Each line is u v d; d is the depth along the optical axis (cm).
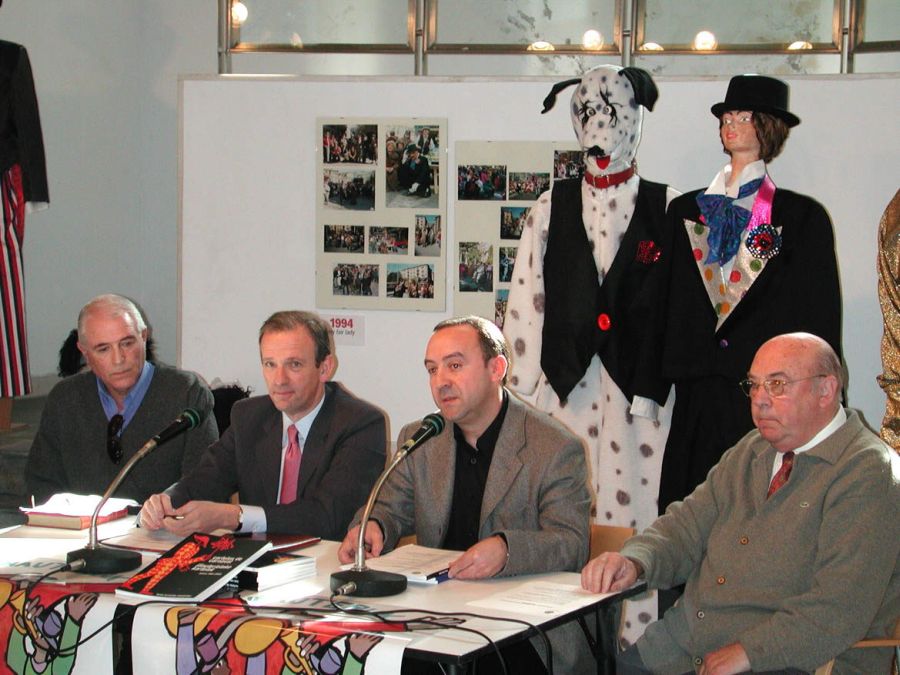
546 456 258
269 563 224
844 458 233
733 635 236
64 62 596
